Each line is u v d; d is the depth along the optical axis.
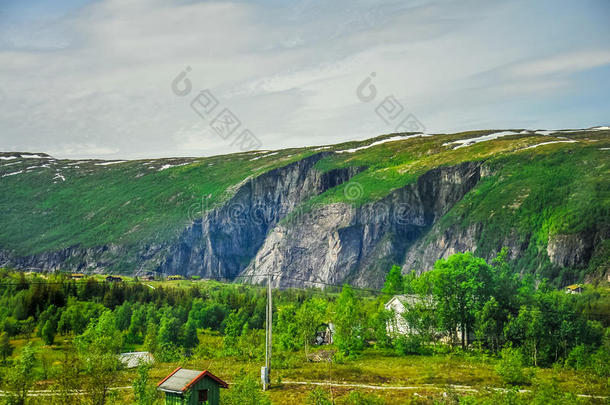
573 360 83.62
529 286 115.75
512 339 96.44
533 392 53.84
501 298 106.12
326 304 126.56
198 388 46.97
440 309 103.94
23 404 51.41
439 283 106.12
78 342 89.88
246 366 85.50
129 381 70.25
